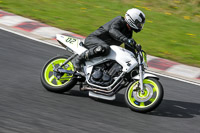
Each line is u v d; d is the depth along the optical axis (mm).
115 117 13008
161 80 19125
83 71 14906
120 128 11961
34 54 20734
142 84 13734
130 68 14164
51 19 28875
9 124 11141
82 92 15812
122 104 14797
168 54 24094
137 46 14023
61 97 14672
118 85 14383
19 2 33125
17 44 22047
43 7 32500
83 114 12898
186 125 13062
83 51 14984
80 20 29625
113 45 14750
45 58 20344
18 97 13844
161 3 38375
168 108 14953
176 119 13602
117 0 38094
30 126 11188
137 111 13828
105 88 14367
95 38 14930
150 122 12938
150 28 30203
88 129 11523
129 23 14477
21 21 26859
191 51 25281
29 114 12188
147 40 26812
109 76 14453
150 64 21609
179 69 21297
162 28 30703
